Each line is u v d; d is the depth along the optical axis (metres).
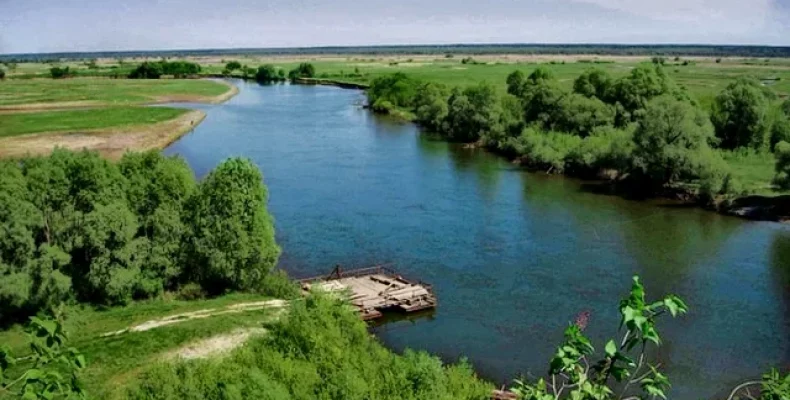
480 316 35.44
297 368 23.17
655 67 90.75
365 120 113.12
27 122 96.06
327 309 26.67
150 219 34.28
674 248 46.84
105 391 22.77
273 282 36.38
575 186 66.25
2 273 29.53
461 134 94.69
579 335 7.97
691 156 60.25
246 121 109.50
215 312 31.64
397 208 55.84
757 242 48.38
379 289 37.50
